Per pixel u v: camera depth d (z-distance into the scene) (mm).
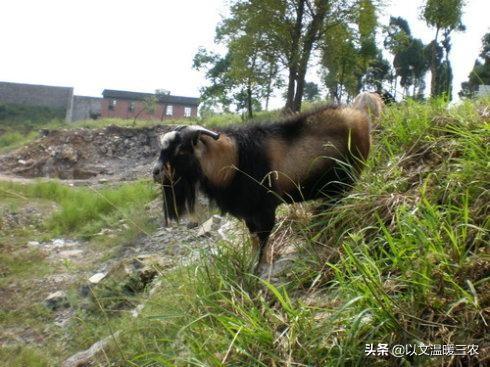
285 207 5539
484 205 3629
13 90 43625
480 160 4004
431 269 3090
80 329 5812
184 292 4281
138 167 21875
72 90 44500
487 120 4953
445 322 2863
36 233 11242
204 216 5875
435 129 5020
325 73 20375
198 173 4738
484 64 10281
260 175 4703
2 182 15734
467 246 3422
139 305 5297
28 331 6379
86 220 11578
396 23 19844
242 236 5242
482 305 2816
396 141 5578
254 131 4855
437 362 2639
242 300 3795
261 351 3111
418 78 17312
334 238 4336
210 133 4547
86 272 8242
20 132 36844
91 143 23984
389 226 3953
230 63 23422
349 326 2975
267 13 19438
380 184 4555
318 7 19281
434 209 3646
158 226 9484
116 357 4402
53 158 23156
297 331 3143
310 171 4816
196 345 3373
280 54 20094
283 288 3613
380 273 3314
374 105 6512
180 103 43625
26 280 8172
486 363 2555
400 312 2924
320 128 4883
